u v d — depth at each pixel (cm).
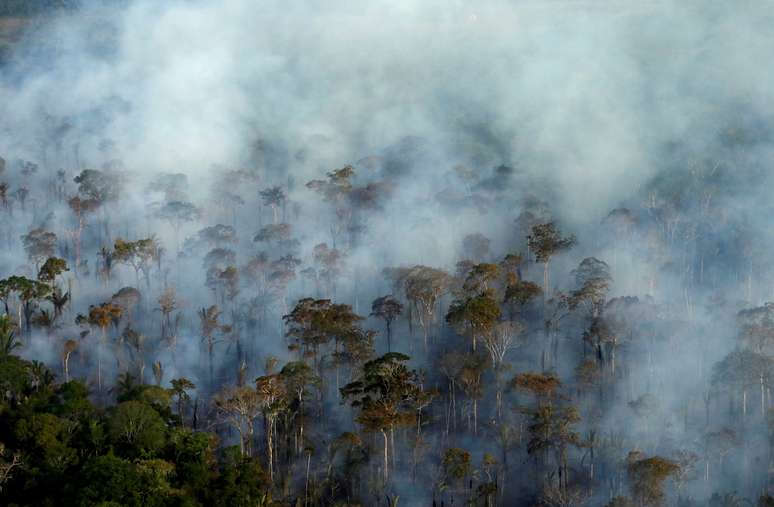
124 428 9481
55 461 8869
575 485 10238
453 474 9994
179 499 7988
